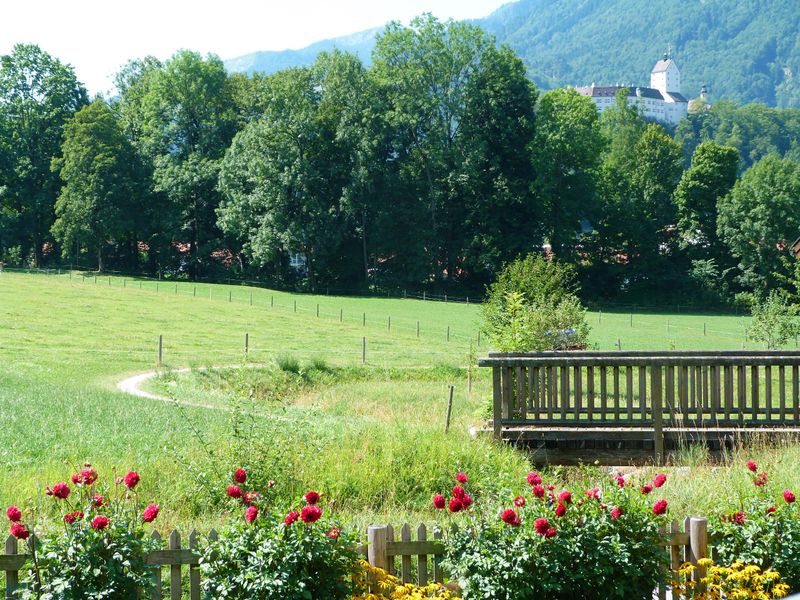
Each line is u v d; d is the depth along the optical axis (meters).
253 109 95.88
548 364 15.85
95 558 7.54
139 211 92.19
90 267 95.44
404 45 86.75
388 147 88.75
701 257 91.31
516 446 15.74
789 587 8.60
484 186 86.69
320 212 83.31
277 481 13.68
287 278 91.50
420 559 8.49
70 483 13.64
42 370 37.31
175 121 93.06
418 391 33.88
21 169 94.69
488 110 86.38
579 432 15.57
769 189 84.56
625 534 8.43
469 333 58.38
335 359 43.66
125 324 54.50
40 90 99.06
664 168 95.50
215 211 87.56
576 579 8.22
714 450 15.34
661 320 74.81
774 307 46.62
